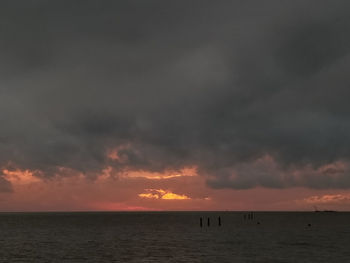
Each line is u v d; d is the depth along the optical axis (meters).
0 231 103.06
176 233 95.12
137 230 107.00
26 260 49.66
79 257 51.97
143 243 70.19
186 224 142.25
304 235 87.31
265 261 48.16
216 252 56.69
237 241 73.38
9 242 72.69
